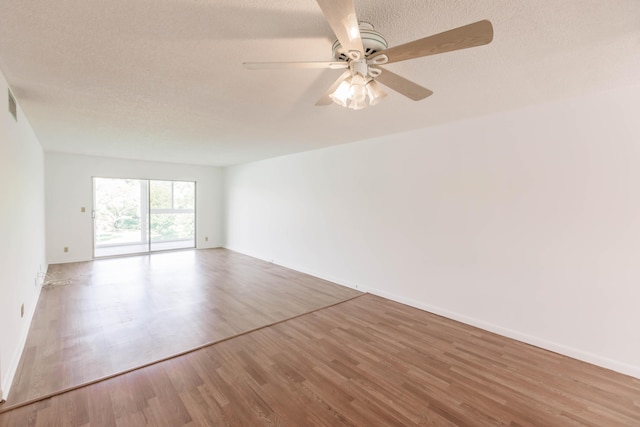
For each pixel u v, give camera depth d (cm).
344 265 464
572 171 256
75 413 185
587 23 147
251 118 318
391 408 194
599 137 243
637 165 228
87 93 245
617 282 238
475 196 315
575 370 238
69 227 591
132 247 757
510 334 293
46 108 283
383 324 322
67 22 148
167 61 190
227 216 792
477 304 316
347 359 252
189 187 789
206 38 163
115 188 714
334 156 477
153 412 187
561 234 262
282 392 209
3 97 210
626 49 173
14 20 146
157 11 140
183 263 608
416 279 371
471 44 129
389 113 299
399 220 387
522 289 285
